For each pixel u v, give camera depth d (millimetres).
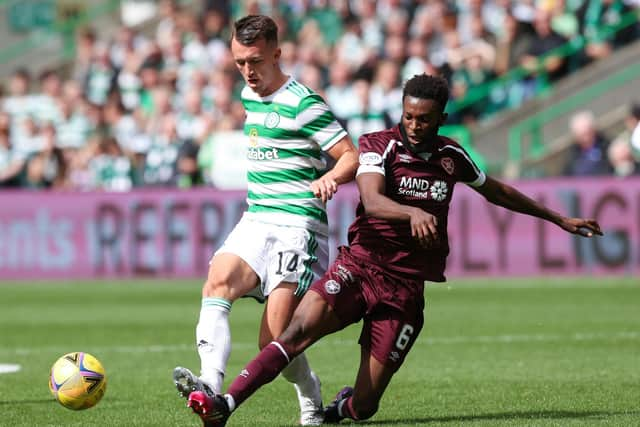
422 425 19547
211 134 61875
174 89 72125
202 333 18719
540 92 65688
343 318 18594
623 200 54625
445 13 67062
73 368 19844
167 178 61531
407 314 18734
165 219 59562
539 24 65812
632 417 20109
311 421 20000
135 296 50625
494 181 19516
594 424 19250
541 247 55938
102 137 67688
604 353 30547
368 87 60906
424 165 18594
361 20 71125
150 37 84188
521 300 46062
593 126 58062
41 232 61219
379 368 18719
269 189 19766
